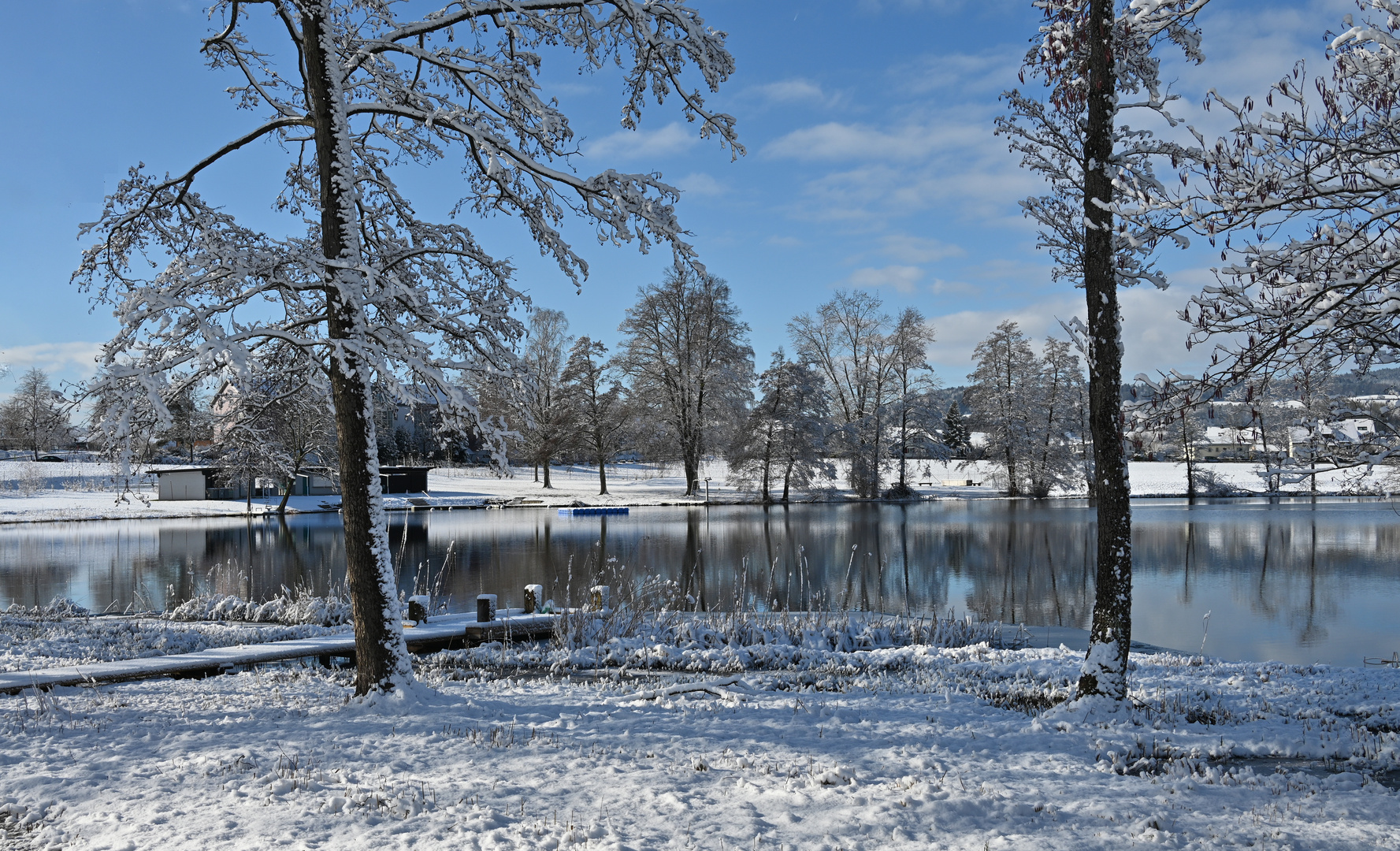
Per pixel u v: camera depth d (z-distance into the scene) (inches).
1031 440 2151.8
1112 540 345.7
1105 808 222.5
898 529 1488.7
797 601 817.5
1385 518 1654.8
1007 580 954.1
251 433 470.0
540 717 329.4
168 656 492.1
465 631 587.2
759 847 195.2
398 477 2261.3
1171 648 617.3
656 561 1096.8
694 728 309.9
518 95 389.7
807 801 225.6
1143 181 335.6
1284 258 213.6
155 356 334.3
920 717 341.1
